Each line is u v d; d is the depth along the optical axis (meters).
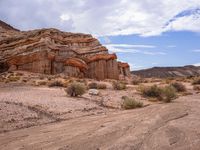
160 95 23.47
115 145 7.50
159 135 8.36
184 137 8.09
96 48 63.00
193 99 21.84
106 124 10.77
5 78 45.16
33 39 60.75
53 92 25.47
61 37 63.59
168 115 11.42
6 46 62.59
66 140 8.59
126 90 31.59
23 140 9.16
